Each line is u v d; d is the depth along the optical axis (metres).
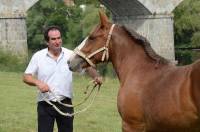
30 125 14.98
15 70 36.44
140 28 50.66
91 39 8.93
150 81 8.25
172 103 7.66
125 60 8.86
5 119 15.80
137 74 8.55
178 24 58.97
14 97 20.64
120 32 8.93
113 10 52.44
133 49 8.84
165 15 50.22
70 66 8.97
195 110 7.48
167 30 50.38
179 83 7.69
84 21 65.19
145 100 8.16
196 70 7.54
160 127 7.88
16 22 42.25
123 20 52.22
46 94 9.21
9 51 41.41
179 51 59.34
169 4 50.22
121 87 8.78
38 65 9.23
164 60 8.44
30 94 21.66
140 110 8.27
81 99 20.83
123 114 8.52
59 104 9.27
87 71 9.27
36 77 9.38
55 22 81.88
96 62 9.00
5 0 41.94
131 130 8.44
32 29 84.12
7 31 41.91
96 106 19.06
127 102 8.43
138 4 48.94
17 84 25.19
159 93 7.91
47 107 9.29
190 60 58.78
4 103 19.02
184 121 7.57
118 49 8.91
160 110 7.79
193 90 7.50
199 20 59.19
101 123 15.56
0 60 38.78
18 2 42.34
